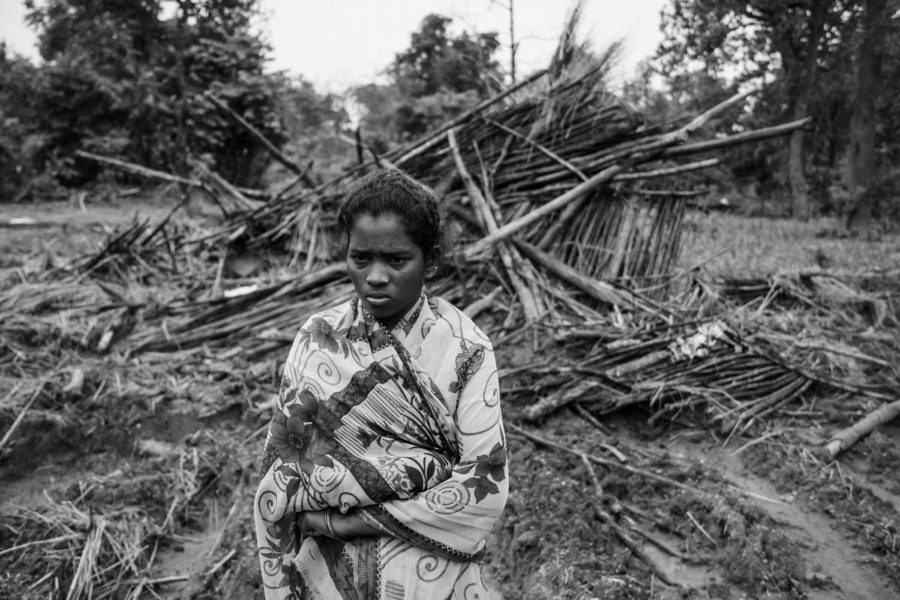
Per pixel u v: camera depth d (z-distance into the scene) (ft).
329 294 18.24
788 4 67.31
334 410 5.03
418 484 4.91
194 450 13.01
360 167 22.40
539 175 21.40
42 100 56.59
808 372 15.35
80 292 18.93
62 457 13.12
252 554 10.32
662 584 9.68
